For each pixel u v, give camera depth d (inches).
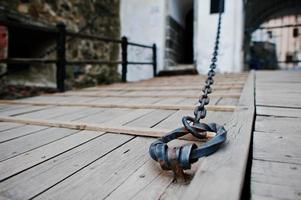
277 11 450.6
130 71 326.6
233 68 295.0
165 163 38.4
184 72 305.6
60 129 72.9
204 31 305.4
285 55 689.0
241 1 290.5
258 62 434.3
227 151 39.8
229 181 31.1
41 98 139.1
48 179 42.5
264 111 73.7
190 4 382.9
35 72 206.1
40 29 147.2
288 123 61.6
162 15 315.9
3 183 41.6
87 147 56.7
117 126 69.2
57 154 53.2
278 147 46.5
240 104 79.6
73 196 37.1
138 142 58.9
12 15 166.6
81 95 145.6
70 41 222.2
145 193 36.7
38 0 187.5
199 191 29.6
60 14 210.1
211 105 89.0
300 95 100.1
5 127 77.1
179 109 91.9
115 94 142.6
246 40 344.8
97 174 43.4
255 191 32.0
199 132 46.0
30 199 36.8
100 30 270.1
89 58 249.8
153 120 77.5
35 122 79.9
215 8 299.6
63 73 165.6
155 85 187.6
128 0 323.6
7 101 128.0
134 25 328.2
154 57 303.6
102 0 271.9
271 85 134.6
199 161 43.9
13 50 198.5
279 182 34.0
